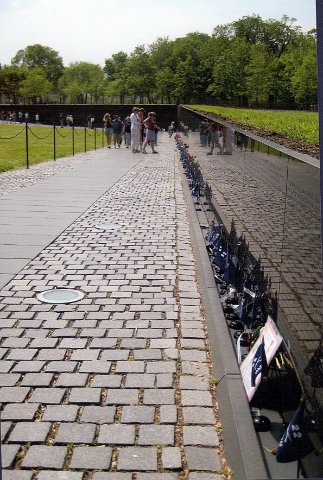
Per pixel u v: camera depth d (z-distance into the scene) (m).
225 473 3.56
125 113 76.62
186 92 87.31
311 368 3.77
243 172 6.96
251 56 37.72
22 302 6.74
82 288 7.32
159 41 105.56
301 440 3.44
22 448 3.80
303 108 14.66
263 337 4.46
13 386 4.65
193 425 4.10
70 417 4.19
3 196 14.63
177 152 30.81
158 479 3.50
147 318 6.26
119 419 4.18
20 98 117.12
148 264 8.52
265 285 5.44
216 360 5.14
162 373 4.93
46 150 32.16
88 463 3.64
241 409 4.14
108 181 18.16
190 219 11.57
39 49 127.50
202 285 7.36
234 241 7.16
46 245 9.59
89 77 120.69
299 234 4.32
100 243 9.82
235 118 11.91
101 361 5.15
